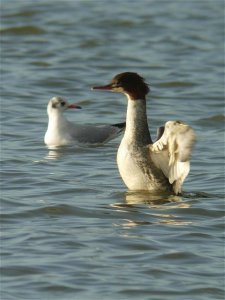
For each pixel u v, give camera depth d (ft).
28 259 41.75
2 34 109.19
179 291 38.75
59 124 67.15
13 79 89.86
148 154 50.83
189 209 49.14
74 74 93.15
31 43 105.91
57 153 64.03
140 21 116.88
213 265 41.42
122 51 103.96
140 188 51.78
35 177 56.34
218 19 119.34
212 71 96.17
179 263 41.63
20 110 78.13
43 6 121.90
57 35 109.70
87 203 50.37
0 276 40.04
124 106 81.71
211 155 63.31
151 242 44.01
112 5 125.18
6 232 45.42
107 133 68.18
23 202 50.37
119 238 44.45
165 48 105.81
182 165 49.73
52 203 50.03
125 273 40.40
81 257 42.04
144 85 51.70
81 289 38.78
